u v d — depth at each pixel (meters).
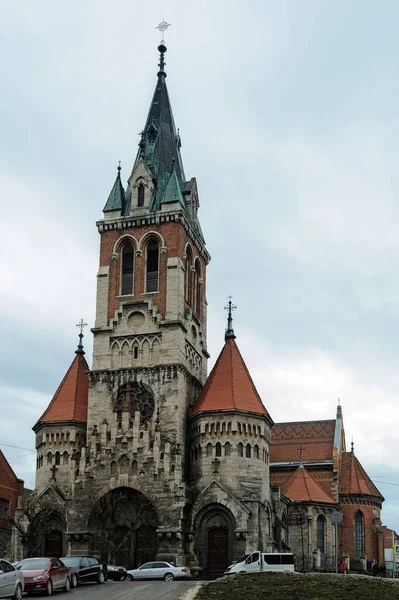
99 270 95.31
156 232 94.38
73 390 94.31
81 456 84.31
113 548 81.81
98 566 60.62
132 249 95.56
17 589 44.75
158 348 89.88
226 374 88.81
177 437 85.50
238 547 78.19
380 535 110.81
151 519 81.56
